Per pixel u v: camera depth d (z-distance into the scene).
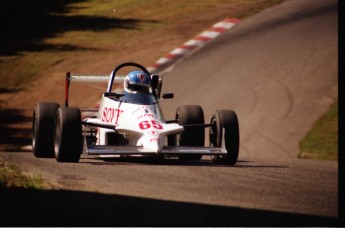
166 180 30.66
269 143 80.25
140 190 27.42
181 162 40.25
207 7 141.12
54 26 138.75
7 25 140.25
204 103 93.94
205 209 23.94
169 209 23.77
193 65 108.81
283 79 99.62
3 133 91.62
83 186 27.97
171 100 96.12
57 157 38.19
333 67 102.19
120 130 37.97
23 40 131.75
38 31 136.38
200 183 30.06
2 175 30.70
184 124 41.00
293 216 23.20
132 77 40.69
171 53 115.88
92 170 33.81
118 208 23.62
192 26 129.50
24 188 27.17
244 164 40.69
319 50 108.75
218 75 103.44
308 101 92.00
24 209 23.19
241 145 80.00
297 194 27.89
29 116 99.38
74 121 37.81
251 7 137.75
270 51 110.75
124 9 146.25
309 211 24.22
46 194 25.83
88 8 150.62
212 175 33.12
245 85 98.62
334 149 77.25
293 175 34.47
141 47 121.69
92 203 24.31
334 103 91.00
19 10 149.00
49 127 41.97
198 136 40.72
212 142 39.12
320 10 129.75
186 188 28.44
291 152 77.69
